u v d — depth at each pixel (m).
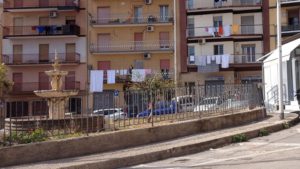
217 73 53.56
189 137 14.98
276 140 14.66
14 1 55.50
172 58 54.25
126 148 13.20
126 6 55.19
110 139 12.98
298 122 20.38
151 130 14.24
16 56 54.91
